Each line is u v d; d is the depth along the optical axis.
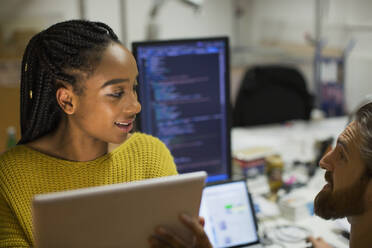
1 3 2.96
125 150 0.91
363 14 3.38
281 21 3.84
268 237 1.40
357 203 0.84
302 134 2.53
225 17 3.69
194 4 2.51
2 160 0.84
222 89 1.45
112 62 0.77
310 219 1.52
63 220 0.65
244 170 1.87
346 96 3.65
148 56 1.34
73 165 0.85
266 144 2.32
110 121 0.79
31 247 0.82
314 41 3.83
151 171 0.91
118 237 0.69
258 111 2.88
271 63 3.88
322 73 3.80
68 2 3.17
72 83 0.77
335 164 0.86
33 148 0.86
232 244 1.30
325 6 3.71
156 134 1.41
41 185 0.83
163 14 3.46
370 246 0.85
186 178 0.69
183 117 1.42
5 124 3.01
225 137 1.49
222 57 1.42
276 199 1.68
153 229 0.71
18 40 3.03
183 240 0.74
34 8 3.06
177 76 1.39
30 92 0.84
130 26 3.40
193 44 1.38
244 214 1.34
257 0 3.76
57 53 0.77
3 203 0.81
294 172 1.97
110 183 0.87
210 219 1.31
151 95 1.37
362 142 0.80
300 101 3.00
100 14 3.29
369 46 3.34
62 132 0.86
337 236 1.39
